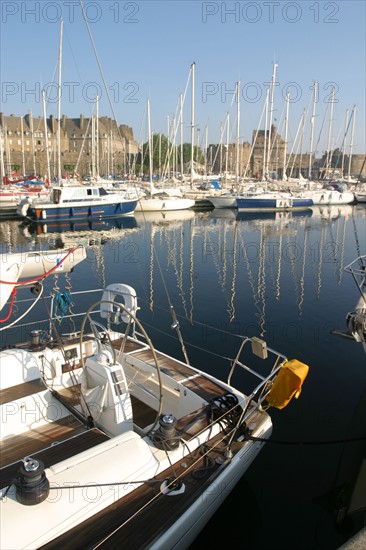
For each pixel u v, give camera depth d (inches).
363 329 284.2
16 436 189.2
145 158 2591.0
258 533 177.2
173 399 218.2
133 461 151.9
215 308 493.7
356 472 212.1
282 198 1579.7
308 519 184.1
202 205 1662.2
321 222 1342.3
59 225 1196.5
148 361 239.1
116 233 1114.1
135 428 197.8
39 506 128.6
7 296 201.8
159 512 140.6
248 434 182.1
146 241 994.7
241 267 722.2
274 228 1213.7
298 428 249.6
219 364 334.6
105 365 185.3
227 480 160.4
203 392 207.9
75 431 193.0
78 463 146.3
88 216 1238.3
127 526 134.6
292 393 179.6
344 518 183.9
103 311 248.7
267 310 486.0
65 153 3489.2
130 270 692.1
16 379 207.6
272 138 2411.4
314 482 206.5
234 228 1212.5
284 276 655.1
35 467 131.2
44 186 1582.2
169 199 1530.5
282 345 375.9
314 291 568.4
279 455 226.5
